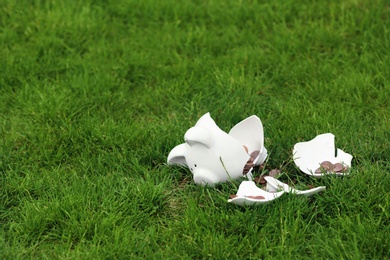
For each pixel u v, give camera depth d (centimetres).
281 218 347
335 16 571
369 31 539
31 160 412
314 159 393
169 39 546
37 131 438
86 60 522
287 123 438
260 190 361
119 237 345
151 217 366
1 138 435
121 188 387
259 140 387
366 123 440
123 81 499
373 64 502
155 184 394
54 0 588
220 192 373
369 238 337
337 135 420
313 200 371
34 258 340
